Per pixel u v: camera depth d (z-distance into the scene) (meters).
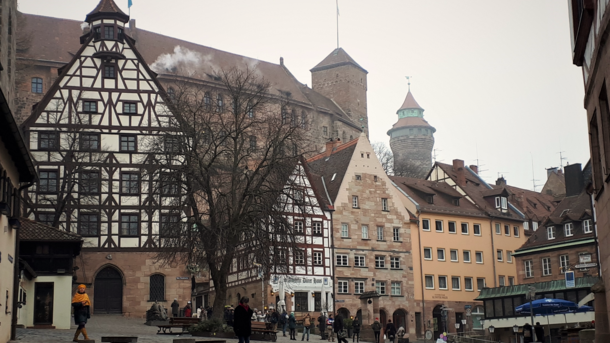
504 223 77.62
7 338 26.53
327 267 63.75
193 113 41.69
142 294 55.47
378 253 67.38
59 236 39.53
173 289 55.97
